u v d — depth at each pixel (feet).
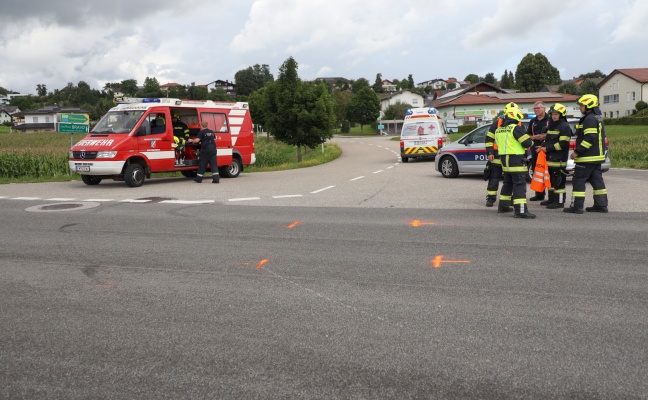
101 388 11.53
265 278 19.21
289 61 118.42
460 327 14.47
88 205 37.47
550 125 33.60
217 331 14.40
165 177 64.54
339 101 411.34
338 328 14.52
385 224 28.96
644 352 12.80
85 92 558.56
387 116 370.32
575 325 14.46
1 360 12.88
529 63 419.95
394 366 12.28
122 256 22.65
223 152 60.03
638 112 250.16
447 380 11.62
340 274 19.56
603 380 11.52
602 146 31.27
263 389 11.35
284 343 13.60
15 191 47.32
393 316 15.34
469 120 282.36
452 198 38.96
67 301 16.98
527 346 13.23
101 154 49.39
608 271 19.34
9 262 21.88
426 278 18.92
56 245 24.85
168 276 19.61
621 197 37.40
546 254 21.90
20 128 413.59
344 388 11.34
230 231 27.61
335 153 125.29
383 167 75.36
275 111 121.39
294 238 25.72
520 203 30.30
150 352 13.19
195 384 11.60
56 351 13.32
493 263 20.67
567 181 49.62
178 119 57.36
